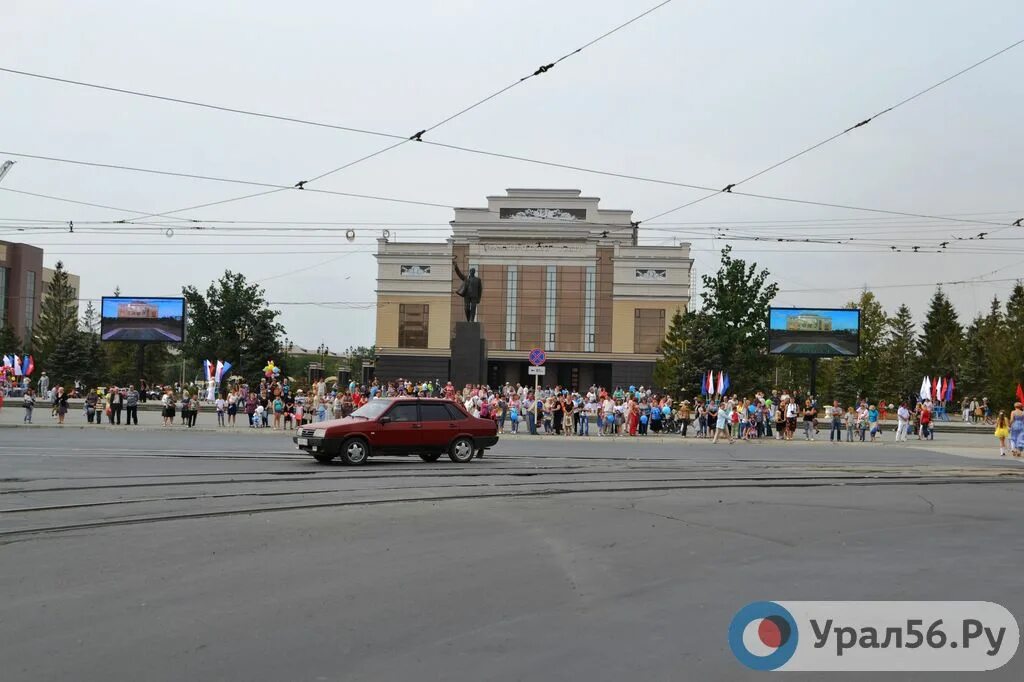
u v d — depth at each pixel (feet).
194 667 21.40
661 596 29.40
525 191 309.22
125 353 326.24
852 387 280.10
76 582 29.66
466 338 147.74
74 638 23.53
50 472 62.49
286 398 140.67
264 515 43.98
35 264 404.57
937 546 39.50
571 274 305.94
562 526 42.73
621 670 21.80
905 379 298.97
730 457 94.94
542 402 141.59
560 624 25.81
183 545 36.09
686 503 51.80
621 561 34.88
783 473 72.13
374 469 68.95
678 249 302.45
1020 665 23.11
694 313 225.97
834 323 174.19
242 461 75.05
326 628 24.88
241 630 24.50
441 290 308.81
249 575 31.07
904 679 21.99
